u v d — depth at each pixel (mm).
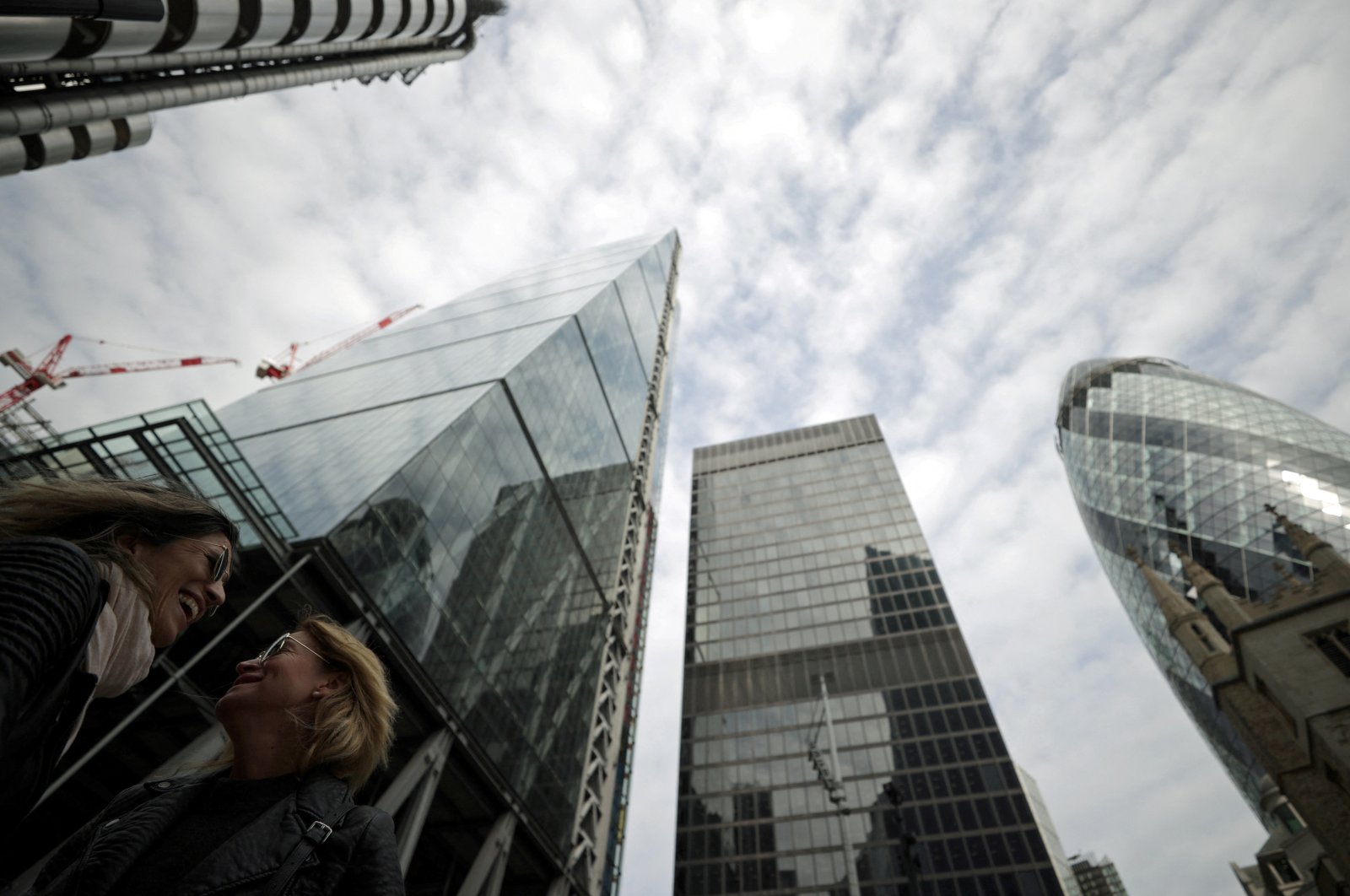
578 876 50688
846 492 121062
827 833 68938
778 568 107312
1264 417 117562
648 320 106312
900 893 62344
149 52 27641
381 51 49000
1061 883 60438
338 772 2570
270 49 37469
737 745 81875
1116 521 126000
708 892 66812
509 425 48344
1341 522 95500
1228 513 106750
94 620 1709
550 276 99750
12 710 1292
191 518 2416
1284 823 77875
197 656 24516
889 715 79938
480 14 56281
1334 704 36562
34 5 16125
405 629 32531
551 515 54656
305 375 65125
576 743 54312
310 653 2766
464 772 36969
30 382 88312
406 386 51969
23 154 28031
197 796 2307
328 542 28891
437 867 43875
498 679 40969
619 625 75062
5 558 1521
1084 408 143875
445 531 37750
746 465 135750
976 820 66062
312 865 2092
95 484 2311
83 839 2256
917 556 102812
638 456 92375
